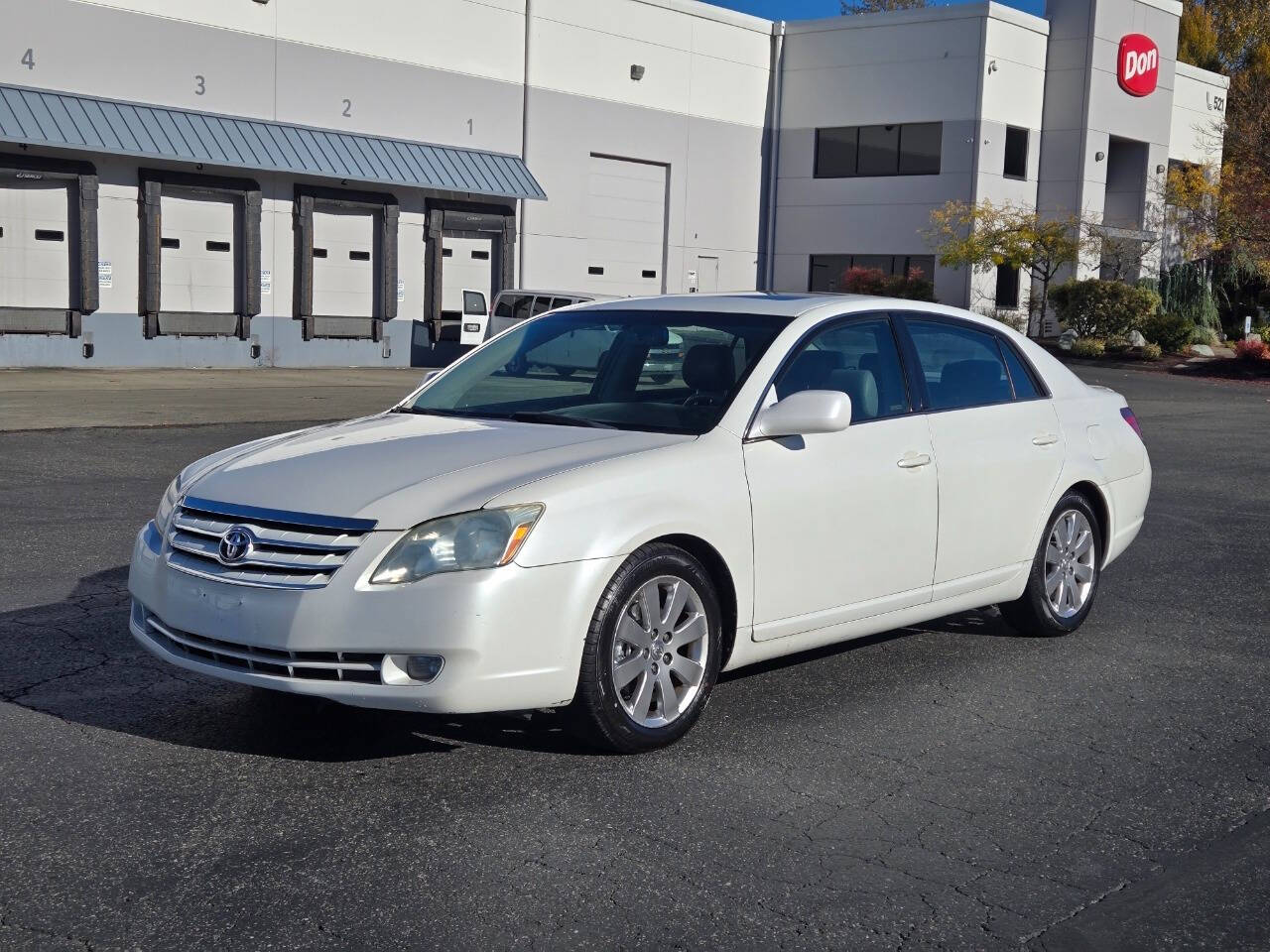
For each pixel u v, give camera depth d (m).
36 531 8.87
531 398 5.79
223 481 4.89
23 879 3.78
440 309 31.36
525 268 33.22
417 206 30.70
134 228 26.02
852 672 6.14
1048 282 37.50
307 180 28.56
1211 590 8.19
